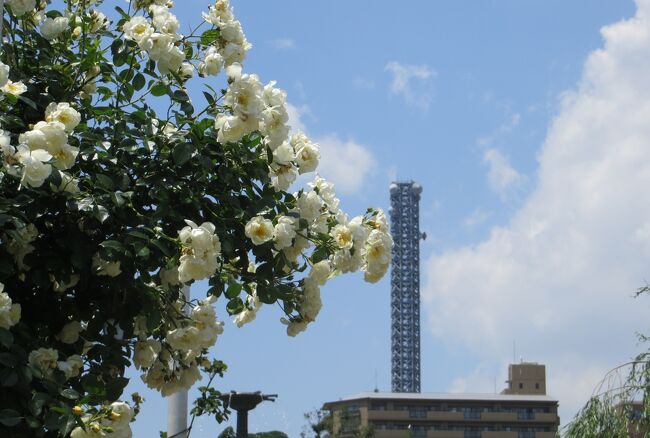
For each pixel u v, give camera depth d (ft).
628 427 47.73
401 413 438.81
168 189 21.44
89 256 20.49
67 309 21.36
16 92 21.17
